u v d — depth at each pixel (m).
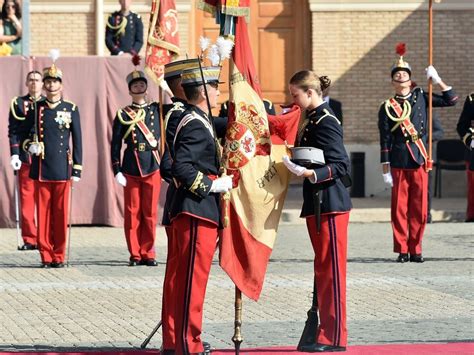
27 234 30.45
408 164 27.78
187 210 16.06
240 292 16.56
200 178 15.87
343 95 42.62
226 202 16.39
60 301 22.27
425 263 27.56
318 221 17.45
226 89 41.31
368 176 42.41
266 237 16.75
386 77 42.59
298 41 43.16
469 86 42.62
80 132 27.50
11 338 18.77
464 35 42.56
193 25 42.50
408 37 42.50
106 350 17.81
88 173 34.56
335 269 17.48
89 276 25.58
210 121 16.27
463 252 29.50
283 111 18.12
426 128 28.28
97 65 34.34
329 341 17.47
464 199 41.31
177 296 16.22
